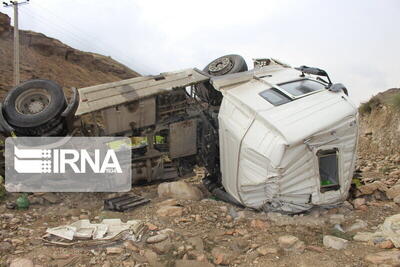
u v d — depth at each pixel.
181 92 7.48
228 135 6.29
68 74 40.47
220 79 7.25
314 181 5.64
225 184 6.59
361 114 15.93
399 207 6.22
